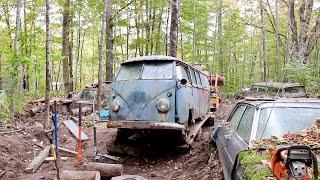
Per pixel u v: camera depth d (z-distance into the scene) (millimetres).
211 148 8484
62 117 14734
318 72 20203
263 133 4777
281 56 37750
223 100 26312
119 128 10047
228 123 6895
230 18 35531
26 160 8773
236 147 4922
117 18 25312
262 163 3885
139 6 27312
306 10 21625
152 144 10375
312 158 3070
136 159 9812
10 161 8180
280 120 4930
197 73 12852
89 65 38531
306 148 3090
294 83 17812
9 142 9180
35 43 16359
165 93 9562
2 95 10789
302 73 18141
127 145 10125
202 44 35031
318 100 5414
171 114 9508
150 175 8469
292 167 3072
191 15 29469
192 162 8836
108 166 7699
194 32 32094
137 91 9719
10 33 20844
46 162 8789
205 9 30484
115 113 9914
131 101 9750
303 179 3041
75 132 12180
